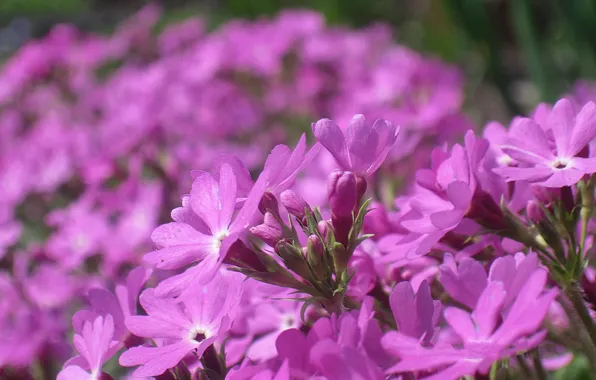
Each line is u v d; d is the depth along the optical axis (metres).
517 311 0.18
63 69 0.57
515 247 0.21
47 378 0.30
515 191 0.21
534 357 0.22
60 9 1.29
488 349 0.17
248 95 0.53
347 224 0.20
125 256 0.33
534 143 0.20
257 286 0.22
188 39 0.62
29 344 0.30
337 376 0.17
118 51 0.63
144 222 0.34
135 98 0.50
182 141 0.48
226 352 0.22
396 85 0.43
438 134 0.35
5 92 0.56
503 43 0.80
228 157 0.20
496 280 0.18
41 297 0.34
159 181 0.38
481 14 0.56
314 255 0.20
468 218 0.20
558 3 0.51
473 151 0.20
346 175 0.20
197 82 0.51
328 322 0.18
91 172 0.41
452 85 0.45
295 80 0.52
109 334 0.20
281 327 0.23
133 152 0.41
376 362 0.18
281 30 0.52
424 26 0.80
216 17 1.05
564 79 0.59
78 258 0.34
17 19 1.08
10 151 0.50
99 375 0.20
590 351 0.22
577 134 0.20
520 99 0.69
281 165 0.20
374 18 0.97
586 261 0.21
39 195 0.45
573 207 0.21
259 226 0.20
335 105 0.46
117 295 0.21
